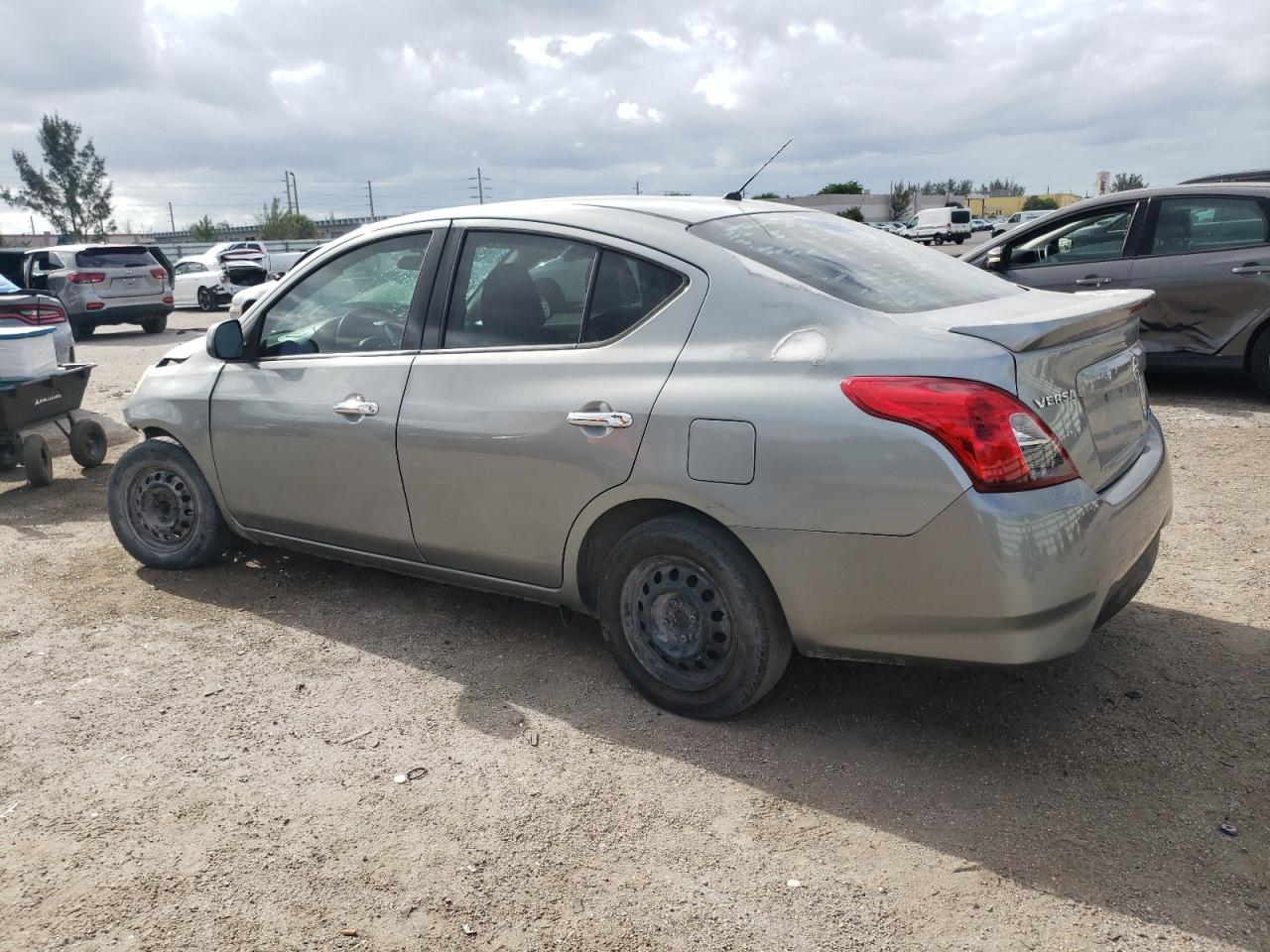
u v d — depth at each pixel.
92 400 10.24
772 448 2.78
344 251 4.01
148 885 2.48
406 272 3.78
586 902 2.38
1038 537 2.53
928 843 2.57
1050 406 2.65
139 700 3.44
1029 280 8.22
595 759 3.01
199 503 4.49
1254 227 7.25
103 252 16.89
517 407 3.31
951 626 2.65
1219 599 4.04
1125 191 7.84
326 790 2.88
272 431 4.03
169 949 2.26
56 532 5.48
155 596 4.41
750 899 2.38
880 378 2.67
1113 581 2.77
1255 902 2.31
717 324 3.01
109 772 2.99
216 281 23.55
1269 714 3.14
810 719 3.20
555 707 3.34
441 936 2.28
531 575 3.46
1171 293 7.57
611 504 3.13
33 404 6.54
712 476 2.89
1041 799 2.74
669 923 2.31
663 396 3.00
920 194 87.31
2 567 4.86
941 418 2.56
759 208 3.63
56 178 58.72
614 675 3.55
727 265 3.08
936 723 3.16
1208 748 2.96
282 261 28.05
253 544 5.04
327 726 3.24
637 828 2.67
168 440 4.59
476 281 3.58
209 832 2.69
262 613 4.19
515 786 2.88
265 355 4.19
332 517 3.96
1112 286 7.77
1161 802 2.71
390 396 3.67
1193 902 2.32
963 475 2.54
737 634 3.00
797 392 2.78
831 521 2.72
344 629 4.01
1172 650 3.60
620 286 3.24
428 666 3.66
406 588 4.42
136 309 17.25
